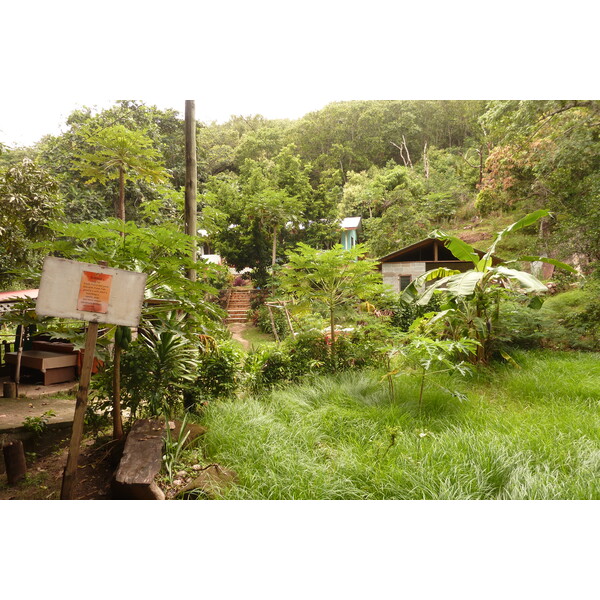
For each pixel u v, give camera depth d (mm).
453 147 33062
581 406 4781
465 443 3561
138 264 3801
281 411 4496
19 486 3463
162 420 4027
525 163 12430
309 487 3049
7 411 4699
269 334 12617
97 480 3508
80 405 2836
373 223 20625
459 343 4836
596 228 9570
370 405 4719
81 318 2795
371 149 32750
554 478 3023
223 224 15656
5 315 3732
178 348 4461
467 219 23750
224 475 3260
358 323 8258
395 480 3119
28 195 6141
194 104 6008
